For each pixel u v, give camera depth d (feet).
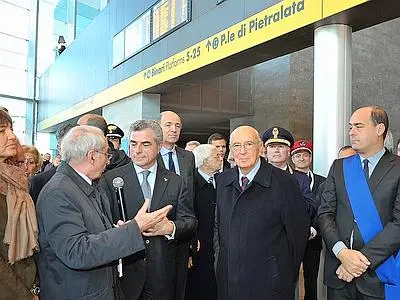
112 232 5.60
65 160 6.12
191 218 8.07
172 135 10.53
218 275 8.00
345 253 6.70
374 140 7.04
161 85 25.20
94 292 5.66
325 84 13.37
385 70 35.27
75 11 57.57
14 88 63.21
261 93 34.91
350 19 12.90
